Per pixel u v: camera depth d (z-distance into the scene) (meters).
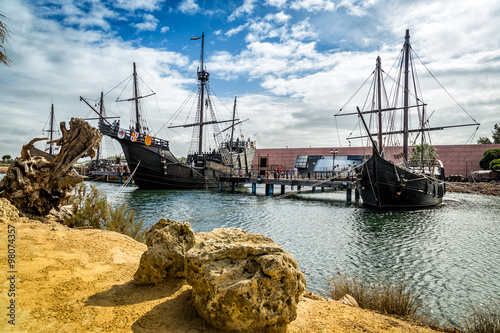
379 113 33.34
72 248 6.41
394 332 3.96
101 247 6.77
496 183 56.28
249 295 3.22
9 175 10.54
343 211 25.72
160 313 3.77
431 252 12.84
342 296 6.55
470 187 53.66
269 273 3.24
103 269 5.40
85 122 11.62
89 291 4.34
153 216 21.22
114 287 4.60
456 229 18.22
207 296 3.49
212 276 3.40
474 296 8.09
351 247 13.59
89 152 11.83
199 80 54.22
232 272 3.45
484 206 30.83
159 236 4.94
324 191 52.50
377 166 26.80
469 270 10.42
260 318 3.15
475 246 13.99
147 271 4.71
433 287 8.75
